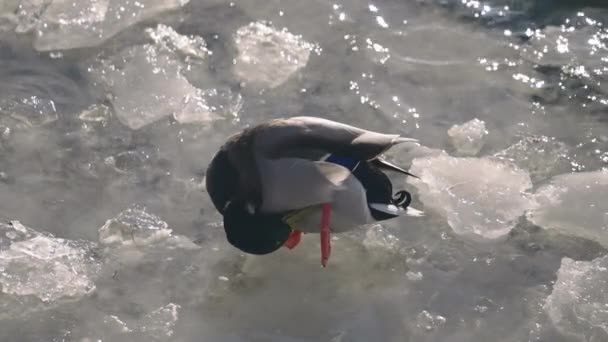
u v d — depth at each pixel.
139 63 8.05
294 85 8.02
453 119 7.69
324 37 8.59
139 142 7.39
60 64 8.23
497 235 6.54
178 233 6.59
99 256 6.39
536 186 7.04
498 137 7.53
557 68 8.25
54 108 7.66
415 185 6.96
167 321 5.88
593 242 6.52
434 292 6.13
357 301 6.08
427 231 6.61
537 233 6.59
